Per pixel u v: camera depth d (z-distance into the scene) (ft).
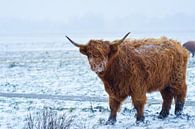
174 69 43.60
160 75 41.52
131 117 44.78
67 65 133.28
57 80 90.07
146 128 37.93
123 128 38.52
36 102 59.00
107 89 40.01
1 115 47.44
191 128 37.76
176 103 44.75
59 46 300.61
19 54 206.28
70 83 83.61
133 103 39.96
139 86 39.63
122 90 39.40
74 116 42.68
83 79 90.68
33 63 145.48
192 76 90.22
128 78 39.19
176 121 41.75
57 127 32.63
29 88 77.05
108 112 48.11
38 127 33.17
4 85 82.79
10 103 58.54
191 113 47.19
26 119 42.68
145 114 46.60
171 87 43.88
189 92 66.18
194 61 137.49
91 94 66.54
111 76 39.01
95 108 51.55
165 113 44.16
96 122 41.52
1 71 118.11
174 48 43.45
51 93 69.41
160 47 42.19
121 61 38.96
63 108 51.55
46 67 127.75
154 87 41.81
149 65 40.19
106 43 37.60
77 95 65.87
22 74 107.45
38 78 95.76
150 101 57.57
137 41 41.93
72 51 221.25
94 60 36.73
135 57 39.70
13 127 39.63
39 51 228.63
